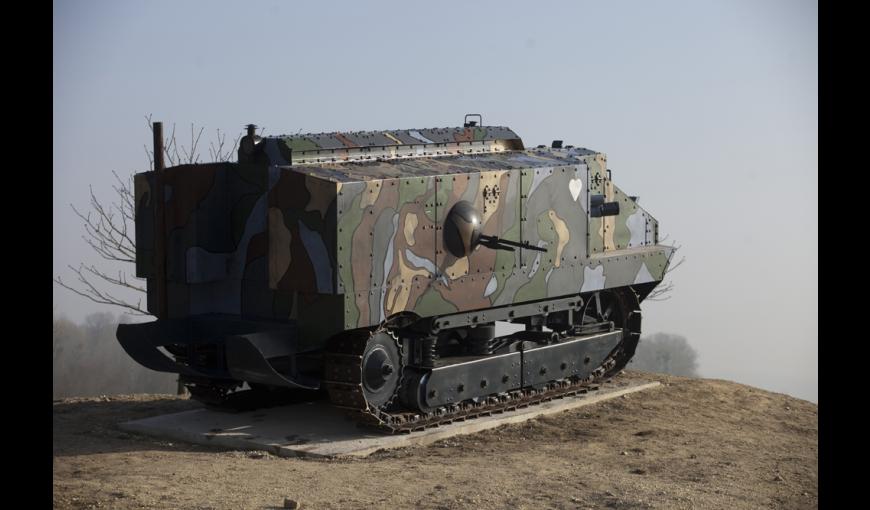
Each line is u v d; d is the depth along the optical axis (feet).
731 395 61.00
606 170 59.36
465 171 50.19
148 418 50.26
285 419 50.08
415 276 47.52
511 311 53.42
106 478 38.75
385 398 47.62
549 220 54.29
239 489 37.40
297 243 45.37
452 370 50.08
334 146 49.42
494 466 42.09
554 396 56.65
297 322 46.09
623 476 40.55
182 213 48.70
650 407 56.95
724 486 39.96
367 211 45.32
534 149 58.80
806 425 55.26
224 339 48.42
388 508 35.22
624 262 59.00
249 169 48.29
